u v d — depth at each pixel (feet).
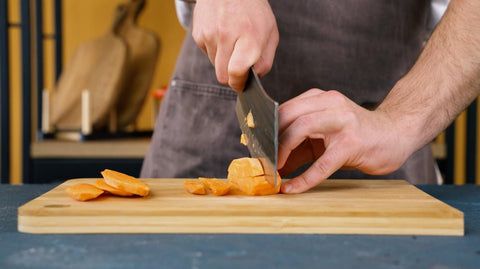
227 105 3.95
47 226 2.69
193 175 4.05
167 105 4.10
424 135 3.11
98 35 11.73
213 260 2.43
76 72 7.66
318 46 3.87
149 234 2.69
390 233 2.72
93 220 2.70
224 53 3.03
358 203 2.86
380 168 3.05
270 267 2.38
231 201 2.88
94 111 7.04
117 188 2.91
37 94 7.74
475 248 2.56
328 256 2.47
